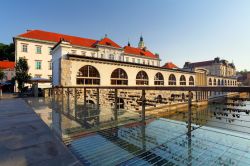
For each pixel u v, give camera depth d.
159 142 2.59
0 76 35.09
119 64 19.41
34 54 32.53
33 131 2.44
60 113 4.66
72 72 15.20
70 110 5.38
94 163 1.87
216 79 43.16
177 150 2.33
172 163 2.00
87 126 3.29
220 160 2.06
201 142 2.59
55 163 1.42
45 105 6.84
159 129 3.31
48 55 33.94
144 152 2.24
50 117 4.00
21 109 5.26
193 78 33.25
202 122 3.21
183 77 30.36
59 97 10.38
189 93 3.02
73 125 3.28
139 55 45.22
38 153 1.62
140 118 4.28
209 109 3.11
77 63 15.63
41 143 1.91
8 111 4.77
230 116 2.77
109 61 18.30
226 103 2.85
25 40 31.70
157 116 4.47
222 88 2.24
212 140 2.65
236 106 2.73
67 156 1.57
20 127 2.68
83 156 2.00
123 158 2.04
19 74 23.34
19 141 1.97
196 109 3.36
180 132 3.10
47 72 33.72
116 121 3.97
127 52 44.59
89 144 2.40
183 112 3.72
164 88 3.04
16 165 1.37
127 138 2.75
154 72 24.08
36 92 17.38
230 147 2.38
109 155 2.09
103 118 4.29
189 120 3.01
